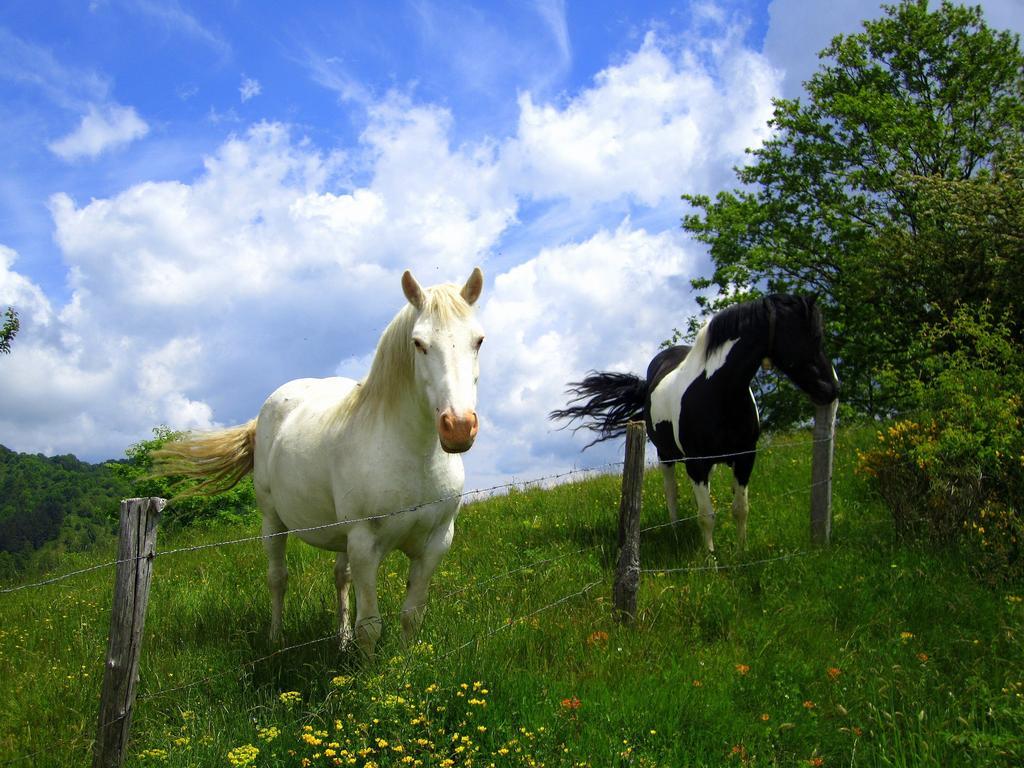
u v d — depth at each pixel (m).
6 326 12.27
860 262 17.83
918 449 5.94
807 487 8.22
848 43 22.33
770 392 21.05
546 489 10.38
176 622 5.44
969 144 20.31
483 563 6.76
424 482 4.18
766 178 23.09
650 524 7.65
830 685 3.91
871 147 21.08
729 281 22.47
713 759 3.29
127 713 2.99
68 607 6.26
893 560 5.54
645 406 7.88
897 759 3.23
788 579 5.37
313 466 4.65
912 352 11.59
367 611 4.16
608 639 4.45
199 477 5.84
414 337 3.94
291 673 4.33
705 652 4.30
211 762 3.29
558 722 3.42
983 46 21.31
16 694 4.33
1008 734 3.29
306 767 3.13
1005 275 13.94
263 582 6.67
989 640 4.33
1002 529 5.41
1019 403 5.95
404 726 3.22
